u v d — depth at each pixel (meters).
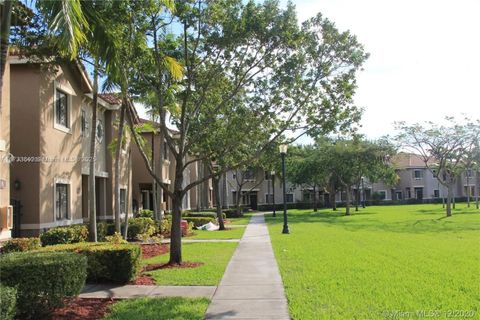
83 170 20.78
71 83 19.02
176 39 13.11
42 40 12.24
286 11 12.77
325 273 11.27
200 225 29.88
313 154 49.16
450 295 8.82
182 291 9.50
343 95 13.51
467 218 34.94
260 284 10.09
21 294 7.04
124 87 11.59
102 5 9.93
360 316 7.37
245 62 13.32
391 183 55.06
